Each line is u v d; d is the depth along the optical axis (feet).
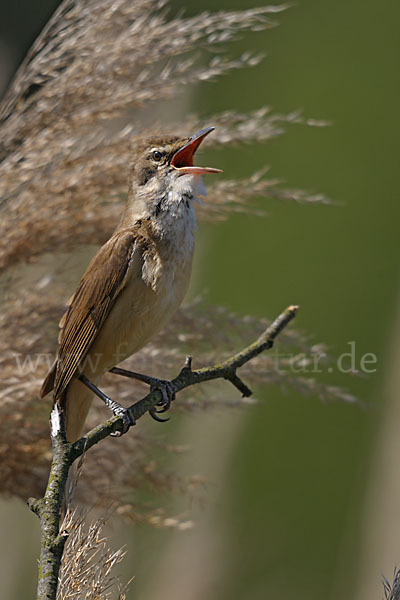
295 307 18.92
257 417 37.52
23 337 19.99
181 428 35.81
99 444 20.51
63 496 13.67
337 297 40.27
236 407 21.31
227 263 42.42
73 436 20.24
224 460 35.99
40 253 20.75
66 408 20.04
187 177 20.31
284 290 40.88
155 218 20.21
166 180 20.39
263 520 35.50
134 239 19.84
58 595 12.28
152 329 19.99
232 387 24.85
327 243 42.09
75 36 19.99
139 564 34.04
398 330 38.45
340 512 35.70
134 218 20.40
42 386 19.17
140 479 20.68
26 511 35.81
